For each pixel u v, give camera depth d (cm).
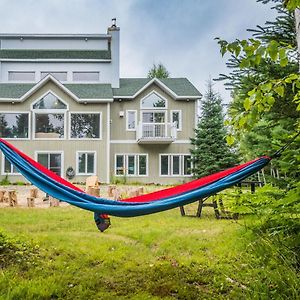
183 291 420
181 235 680
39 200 1344
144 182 2206
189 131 2248
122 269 505
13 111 2116
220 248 581
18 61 2303
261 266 475
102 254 569
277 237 493
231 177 399
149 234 703
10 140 2108
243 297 394
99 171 2148
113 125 2223
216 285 441
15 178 2088
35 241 618
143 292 420
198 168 1966
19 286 411
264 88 318
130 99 2230
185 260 544
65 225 818
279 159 489
